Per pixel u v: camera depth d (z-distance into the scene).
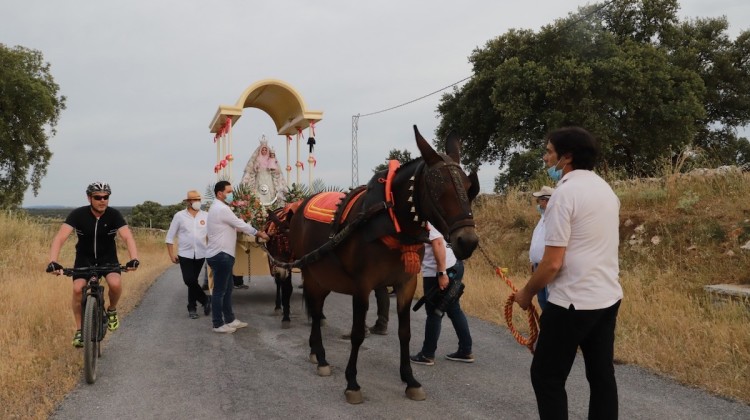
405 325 4.55
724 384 4.48
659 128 22.62
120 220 5.73
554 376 3.00
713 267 7.34
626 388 4.60
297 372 5.32
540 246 5.49
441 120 28.34
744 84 27.42
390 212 4.07
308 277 5.43
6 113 29.25
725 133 28.77
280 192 9.68
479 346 6.21
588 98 21.47
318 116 9.30
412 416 4.16
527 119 23.67
